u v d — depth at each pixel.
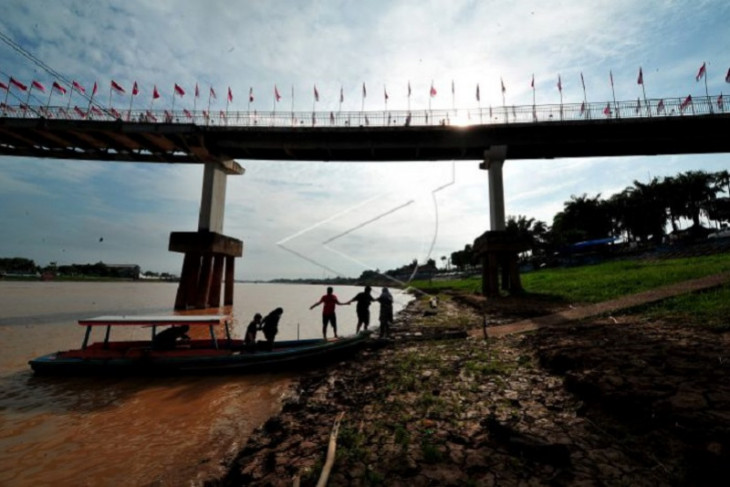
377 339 11.88
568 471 3.66
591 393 5.44
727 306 9.95
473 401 5.88
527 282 30.41
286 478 3.98
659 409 4.45
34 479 4.71
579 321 11.97
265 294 70.75
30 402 7.70
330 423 5.64
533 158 28.94
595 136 26.00
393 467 3.96
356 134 28.05
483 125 26.22
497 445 4.33
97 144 29.62
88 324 9.96
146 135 27.66
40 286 73.81
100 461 5.15
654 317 10.42
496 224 26.52
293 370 10.14
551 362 7.43
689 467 3.51
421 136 27.70
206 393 8.29
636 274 21.45
